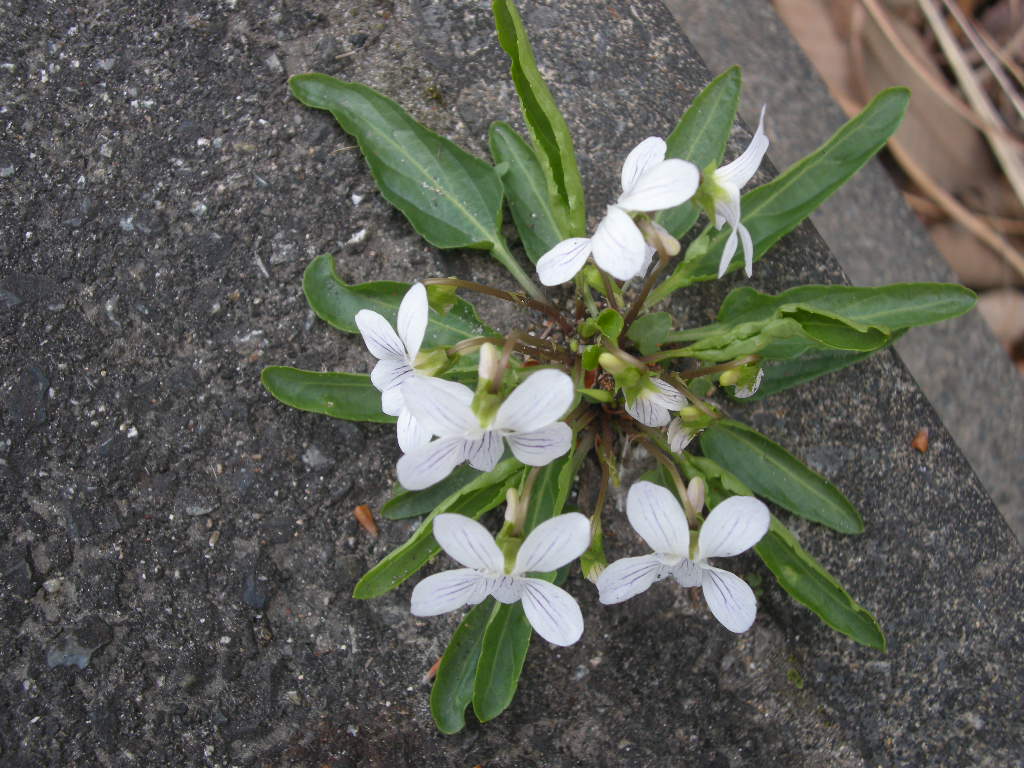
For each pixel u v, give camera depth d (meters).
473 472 0.15
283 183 0.16
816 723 0.16
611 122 0.17
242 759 0.15
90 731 0.14
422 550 0.14
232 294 0.16
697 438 0.16
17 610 0.15
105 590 0.15
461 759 0.15
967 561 0.16
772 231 0.16
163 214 0.16
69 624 0.15
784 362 0.16
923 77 0.22
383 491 0.15
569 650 0.15
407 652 0.15
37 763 0.14
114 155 0.16
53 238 0.16
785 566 0.14
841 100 0.22
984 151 0.22
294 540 0.15
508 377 0.13
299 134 0.16
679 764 0.15
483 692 0.14
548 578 0.15
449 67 0.17
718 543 0.12
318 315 0.15
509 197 0.16
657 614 0.15
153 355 0.15
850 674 0.16
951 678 0.16
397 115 0.16
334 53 0.17
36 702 0.14
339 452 0.15
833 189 0.15
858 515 0.15
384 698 0.15
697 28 0.19
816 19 0.22
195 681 0.15
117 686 0.15
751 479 0.15
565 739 0.15
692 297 0.16
